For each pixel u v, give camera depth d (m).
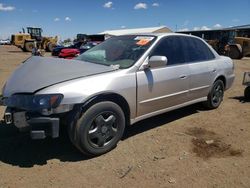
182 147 4.42
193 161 3.99
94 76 3.99
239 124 5.48
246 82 7.27
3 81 10.10
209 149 4.38
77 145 3.86
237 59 23.47
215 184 3.46
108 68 4.25
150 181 3.50
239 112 6.25
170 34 5.22
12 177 3.54
